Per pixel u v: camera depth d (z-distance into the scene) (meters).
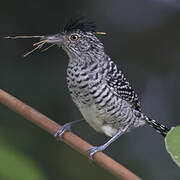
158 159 11.66
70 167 9.87
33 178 6.74
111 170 4.91
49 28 12.00
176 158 3.80
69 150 10.00
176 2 12.98
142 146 11.81
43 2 12.05
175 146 3.89
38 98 11.28
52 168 9.73
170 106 12.61
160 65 12.81
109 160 5.01
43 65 11.62
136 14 12.77
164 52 12.81
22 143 9.52
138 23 12.77
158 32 12.85
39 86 11.41
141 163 11.56
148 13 12.92
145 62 12.77
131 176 4.79
